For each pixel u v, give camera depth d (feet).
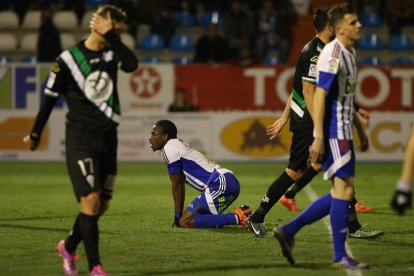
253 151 177.06
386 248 72.69
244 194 119.34
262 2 208.23
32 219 92.17
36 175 148.97
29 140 60.64
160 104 177.78
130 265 64.80
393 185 133.49
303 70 77.15
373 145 177.06
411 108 177.78
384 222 90.48
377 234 78.33
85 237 58.39
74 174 58.54
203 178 83.25
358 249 72.13
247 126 176.96
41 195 117.70
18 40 216.33
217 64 178.70
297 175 78.95
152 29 210.59
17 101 177.37
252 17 200.64
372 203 109.19
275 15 202.49
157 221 90.12
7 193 120.26
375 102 177.88
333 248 67.46
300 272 61.82
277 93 178.09
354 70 62.18
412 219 93.04
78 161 58.44
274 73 178.09
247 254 69.51
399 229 84.84
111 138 59.77
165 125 82.79
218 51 189.88
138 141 177.37
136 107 177.37
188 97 179.01
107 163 59.93
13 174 150.82
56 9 218.59
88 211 58.34
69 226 86.63
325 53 61.52
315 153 61.05
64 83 59.41
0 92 177.37
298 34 203.62
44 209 101.55
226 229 83.25
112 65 59.11
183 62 200.85
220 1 217.77
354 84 62.49
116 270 62.85
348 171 62.28
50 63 177.58
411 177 52.54
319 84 61.31
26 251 71.05
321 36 77.15
